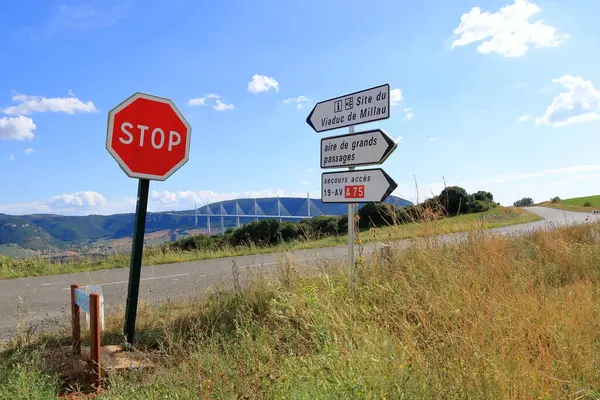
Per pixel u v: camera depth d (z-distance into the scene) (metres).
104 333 5.22
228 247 17.66
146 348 4.59
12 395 3.36
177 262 14.52
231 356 3.86
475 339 3.13
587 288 5.50
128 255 14.90
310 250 10.31
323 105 6.83
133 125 4.78
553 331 3.57
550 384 2.83
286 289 5.75
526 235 11.48
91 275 11.96
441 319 3.84
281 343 4.13
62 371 4.05
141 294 8.43
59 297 8.72
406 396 2.58
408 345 3.22
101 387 3.75
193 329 4.81
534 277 6.11
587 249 8.24
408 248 6.34
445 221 7.39
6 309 7.50
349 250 6.07
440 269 5.46
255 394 3.00
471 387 2.65
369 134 5.98
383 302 4.74
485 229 7.87
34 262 13.56
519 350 3.13
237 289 6.37
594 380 3.17
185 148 5.13
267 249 17.02
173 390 3.21
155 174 4.92
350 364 2.97
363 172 6.04
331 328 4.12
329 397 2.80
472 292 4.31
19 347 4.73
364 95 6.14
